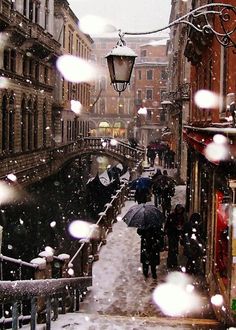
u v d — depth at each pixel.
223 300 10.51
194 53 20.48
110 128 95.69
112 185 35.94
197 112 21.00
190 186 23.69
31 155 39.31
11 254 29.83
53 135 52.56
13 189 33.09
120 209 25.47
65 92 55.97
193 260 14.83
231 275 9.76
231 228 9.75
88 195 36.31
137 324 9.09
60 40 51.56
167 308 11.96
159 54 91.88
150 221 14.10
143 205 14.63
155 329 8.77
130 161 47.38
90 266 13.82
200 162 18.33
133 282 14.07
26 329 8.19
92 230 16.34
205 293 13.16
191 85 24.92
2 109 32.34
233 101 11.05
